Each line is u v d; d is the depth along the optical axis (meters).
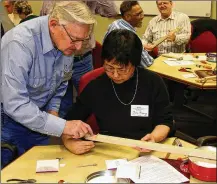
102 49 1.42
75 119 1.60
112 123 1.57
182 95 3.10
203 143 1.50
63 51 1.45
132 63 1.43
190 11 4.38
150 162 1.26
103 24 3.27
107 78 1.59
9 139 1.72
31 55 1.49
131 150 1.39
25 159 1.33
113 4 2.83
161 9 3.54
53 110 1.85
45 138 1.83
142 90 1.57
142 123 1.56
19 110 1.40
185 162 1.24
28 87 1.62
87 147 1.37
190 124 3.02
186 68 2.98
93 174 1.18
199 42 3.79
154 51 3.44
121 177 1.15
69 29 1.33
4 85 1.39
